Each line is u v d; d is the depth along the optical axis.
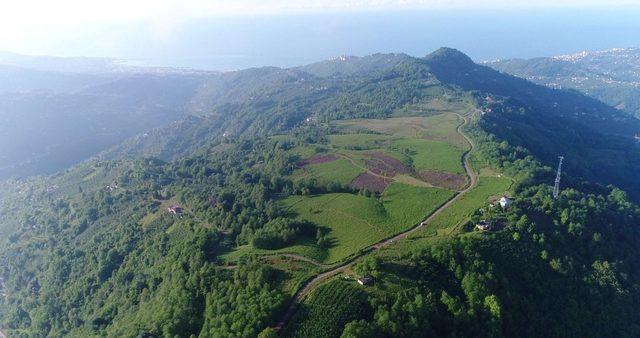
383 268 146.12
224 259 174.25
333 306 130.25
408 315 127.50
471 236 162.75
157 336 144.75
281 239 178.88
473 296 138.62
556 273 159.38
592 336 146.38
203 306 151.62
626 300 157.88
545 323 143.38
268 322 126.81
